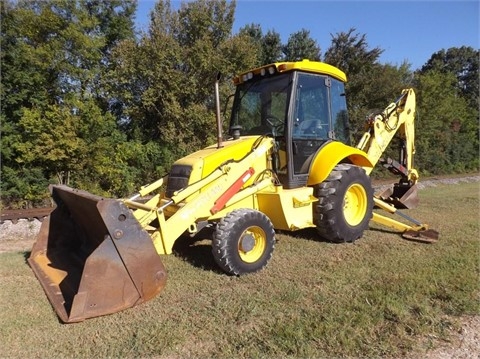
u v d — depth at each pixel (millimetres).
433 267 4527
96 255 3424
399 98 7602
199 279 4285
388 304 3549
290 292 3867
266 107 5512
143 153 12188
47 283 4090
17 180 10109
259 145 5113
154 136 13898
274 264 4746
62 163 10766
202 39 13242
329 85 5820
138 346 2988
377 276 4289
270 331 3172
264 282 4195
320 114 5703
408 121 7707
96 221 3871
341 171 5500
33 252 4961
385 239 5816
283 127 5246
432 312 3418
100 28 15156
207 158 4730
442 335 3082
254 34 22906
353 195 5805
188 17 13516
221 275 4383
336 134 6000
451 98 23984
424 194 11164
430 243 5566
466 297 3695
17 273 4578
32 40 11609
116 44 14820
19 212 8047
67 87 12133
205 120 12523
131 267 3576
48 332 3217
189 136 12766
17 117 10859
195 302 3719
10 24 11180
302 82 5383
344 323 3244
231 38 13508
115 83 13219
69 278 4137
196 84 12992
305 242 5645
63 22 11922
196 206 4371
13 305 3717
